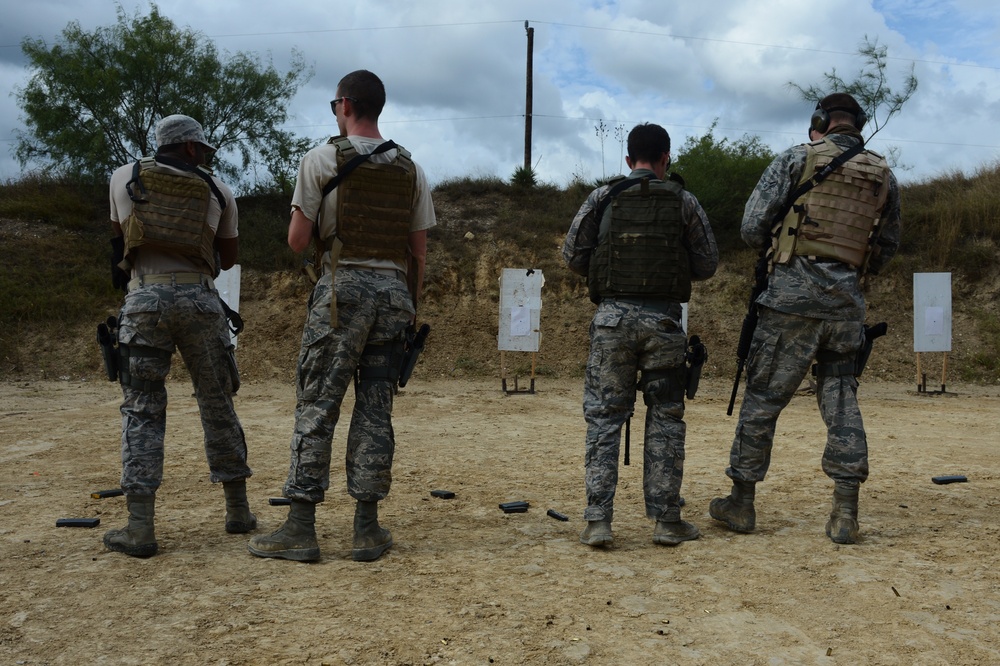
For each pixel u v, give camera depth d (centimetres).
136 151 1694
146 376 349
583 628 270
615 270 372
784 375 384
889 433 755
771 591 307
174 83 1683
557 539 386
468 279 1490
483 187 1773
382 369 353
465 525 414
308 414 346
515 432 766
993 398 1115
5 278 1367
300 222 342
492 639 260
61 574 320
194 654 247
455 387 1220
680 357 377
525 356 1356
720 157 1576
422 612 283
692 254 390
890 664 244
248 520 394
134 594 298
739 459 395
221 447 380
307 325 348
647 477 379
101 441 670
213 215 371
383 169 352
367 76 361
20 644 254
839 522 375
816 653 251
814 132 407
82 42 1630
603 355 378
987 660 246
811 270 377
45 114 1611
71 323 1327
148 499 350
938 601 296
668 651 252
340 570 331
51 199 1595
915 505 453
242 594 299
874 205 382
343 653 248
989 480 525
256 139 1762
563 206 1686
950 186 1692
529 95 2205
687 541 378
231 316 392
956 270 1464
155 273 354
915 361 1334
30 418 817
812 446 668
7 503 451
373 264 350
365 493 347
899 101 1641
